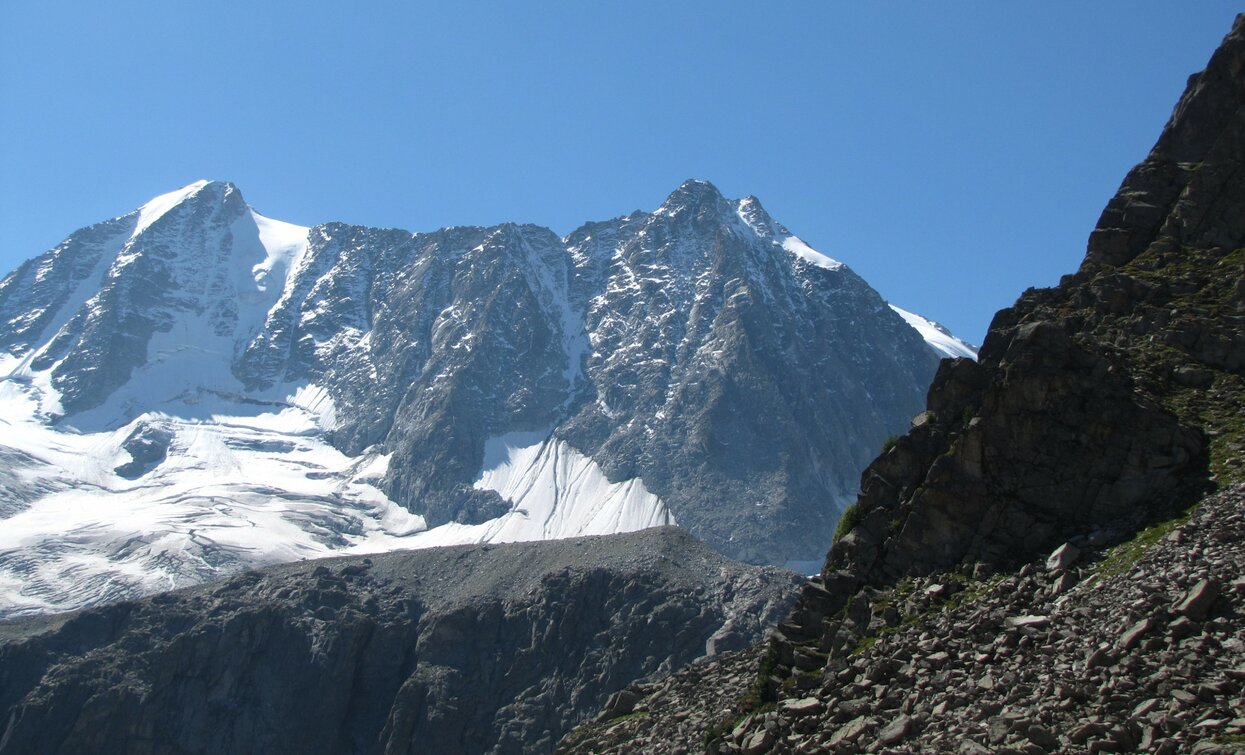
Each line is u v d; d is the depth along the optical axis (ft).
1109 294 242.78
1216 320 228.02
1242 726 150.30
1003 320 254.68
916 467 229.66
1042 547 206.80
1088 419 213.87
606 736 285.43
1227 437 205.57
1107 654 171.22
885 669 197.67
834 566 231.91
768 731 203.21
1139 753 154.10
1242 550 177.06
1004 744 165.37
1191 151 261.44
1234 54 260.01
